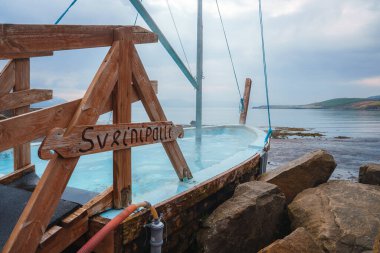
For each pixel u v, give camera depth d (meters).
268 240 4.45
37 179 3.69
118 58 2.87
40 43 2.22
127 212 2.59
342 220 4.14
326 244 3.86
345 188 5.14
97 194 3.20
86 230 2.81
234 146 9.27
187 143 9.73
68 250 2.97
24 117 2.14
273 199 4.48
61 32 2.35
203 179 4.34
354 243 3.77
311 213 4.52
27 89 3.83
